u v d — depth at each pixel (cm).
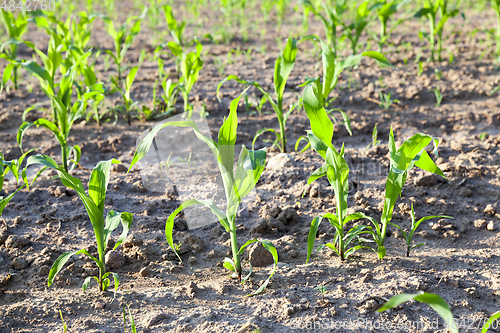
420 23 904
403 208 334
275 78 400
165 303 242
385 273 263
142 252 289
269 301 241
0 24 939
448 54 698
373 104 544
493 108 515
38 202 353
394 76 617
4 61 730
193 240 302
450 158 407
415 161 250
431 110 524
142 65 711
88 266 277
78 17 1013
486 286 250
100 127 507
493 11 984
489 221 323
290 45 377
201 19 1016
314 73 641
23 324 224
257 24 924
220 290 252
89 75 490
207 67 687
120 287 259
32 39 859
